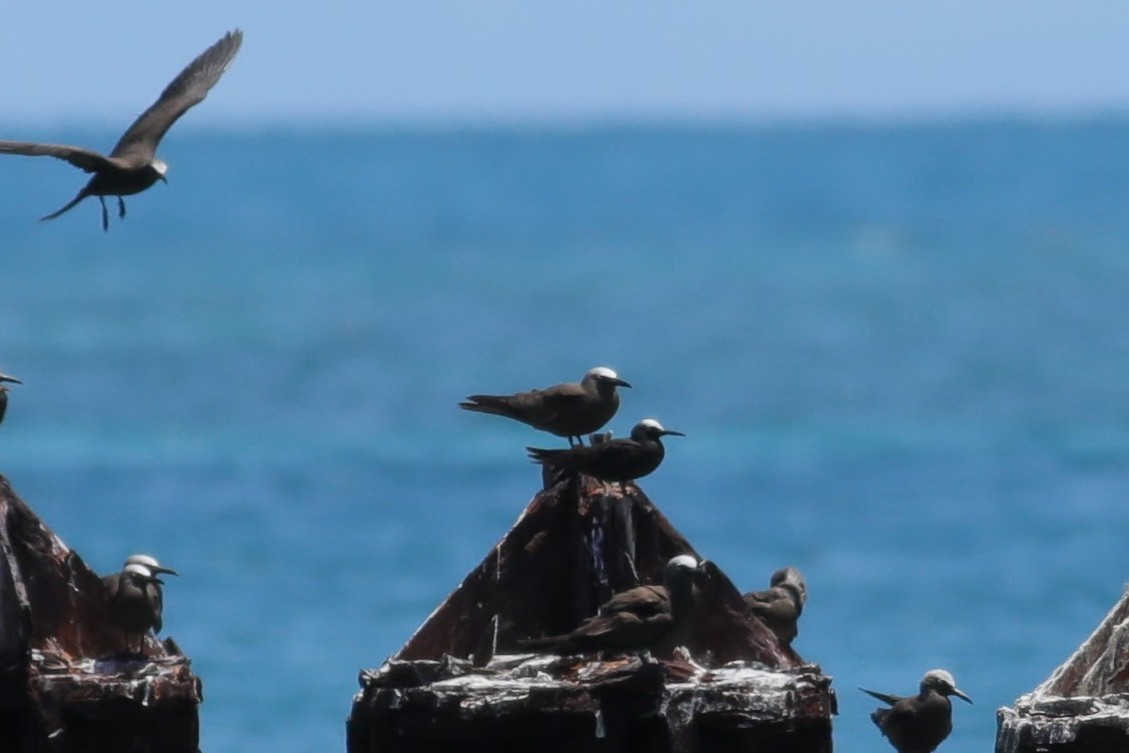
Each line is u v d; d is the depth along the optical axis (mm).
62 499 52062
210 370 84312
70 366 86188
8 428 66562
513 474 54969
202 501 51250
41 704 15984
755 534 47062
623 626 16172
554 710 15789
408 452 59594
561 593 17375
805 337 97875
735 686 16000
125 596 16812
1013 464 57594
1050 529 46781
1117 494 51781
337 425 66375
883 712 22109
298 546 44531
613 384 20359
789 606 20250
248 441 62750
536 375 84188
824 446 62375
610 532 17328
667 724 15836
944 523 48000
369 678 16125
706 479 55750
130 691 16062
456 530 46406
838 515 49438
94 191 18234
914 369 83125
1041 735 16484
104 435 64625
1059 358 85438
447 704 15719
